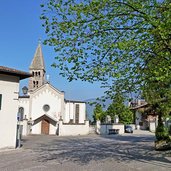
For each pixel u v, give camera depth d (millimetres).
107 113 12555
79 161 15070
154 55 10922
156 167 13242
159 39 10219
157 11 10305
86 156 17219
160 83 11477
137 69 11133
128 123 51906
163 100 14242
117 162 14805
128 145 25266
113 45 10070
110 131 50438
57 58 11281
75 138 36812
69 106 55344
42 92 53656
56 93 53656
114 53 11102
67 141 31062
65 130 46281
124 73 10977
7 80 20766
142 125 63781
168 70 9547
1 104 20281
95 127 50312
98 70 10781
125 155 17734
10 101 20859
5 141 20391
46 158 16156
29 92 55844
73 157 16719
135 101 12984
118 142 29219
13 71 20500
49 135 46312
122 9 10508
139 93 12305
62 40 11008
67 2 10406
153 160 15516
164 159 15867
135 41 10016
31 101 53375
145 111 22812
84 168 12883
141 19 10391
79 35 10898
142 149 21453
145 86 11539
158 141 20766
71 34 10930
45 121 52750
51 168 12781
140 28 10164
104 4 10047
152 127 60062
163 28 9297
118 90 12023
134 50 10711
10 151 19609
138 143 27531
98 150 20906
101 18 10391
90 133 49938
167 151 19609
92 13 10281
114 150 20906
